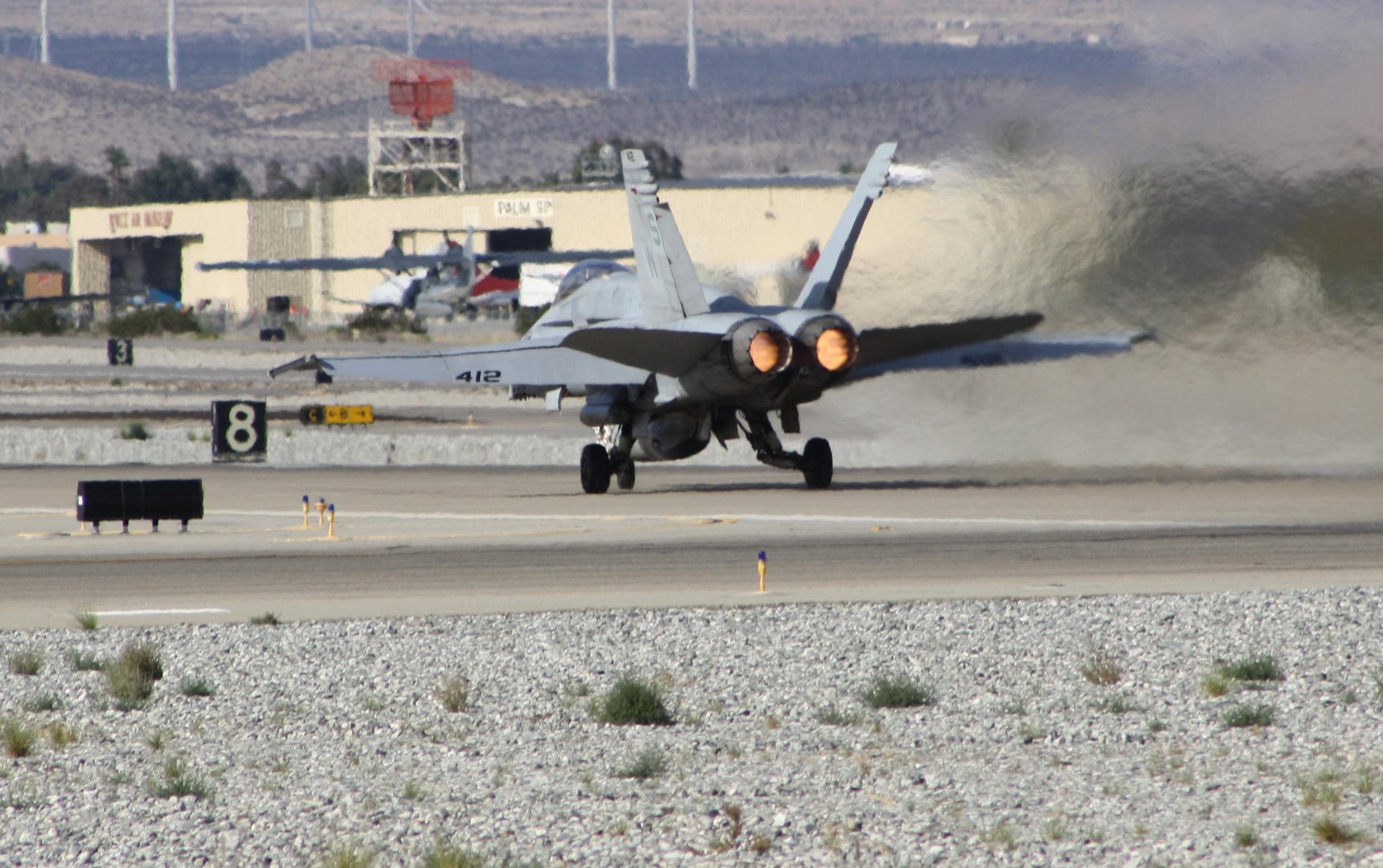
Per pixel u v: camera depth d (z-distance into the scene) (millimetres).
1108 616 54688
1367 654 47625
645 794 32250
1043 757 35250
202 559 71125
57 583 63875
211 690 43875
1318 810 30125
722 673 45969
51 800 32375
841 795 31922
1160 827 29078
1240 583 62125
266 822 30375
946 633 52031
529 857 27938
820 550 72812
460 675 45812
